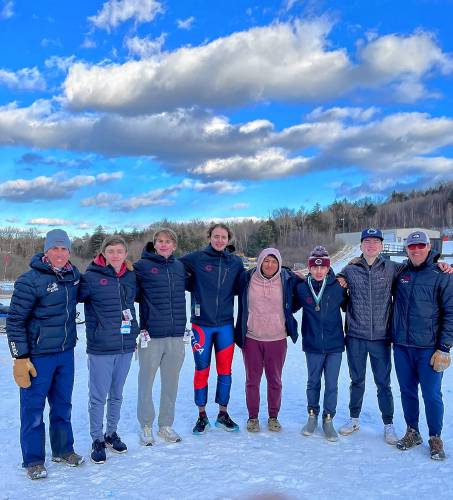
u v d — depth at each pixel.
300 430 4.97
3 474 3.88
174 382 4.75
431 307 4.40
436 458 4.14
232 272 5.03
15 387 7.58
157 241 4.66
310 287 4.85
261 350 4.95
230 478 3.74
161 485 3.63
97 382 4.28
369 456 4.23
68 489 3.59
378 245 4.71
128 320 4.39
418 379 4.54
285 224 94.88
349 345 4.83
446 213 100.44
